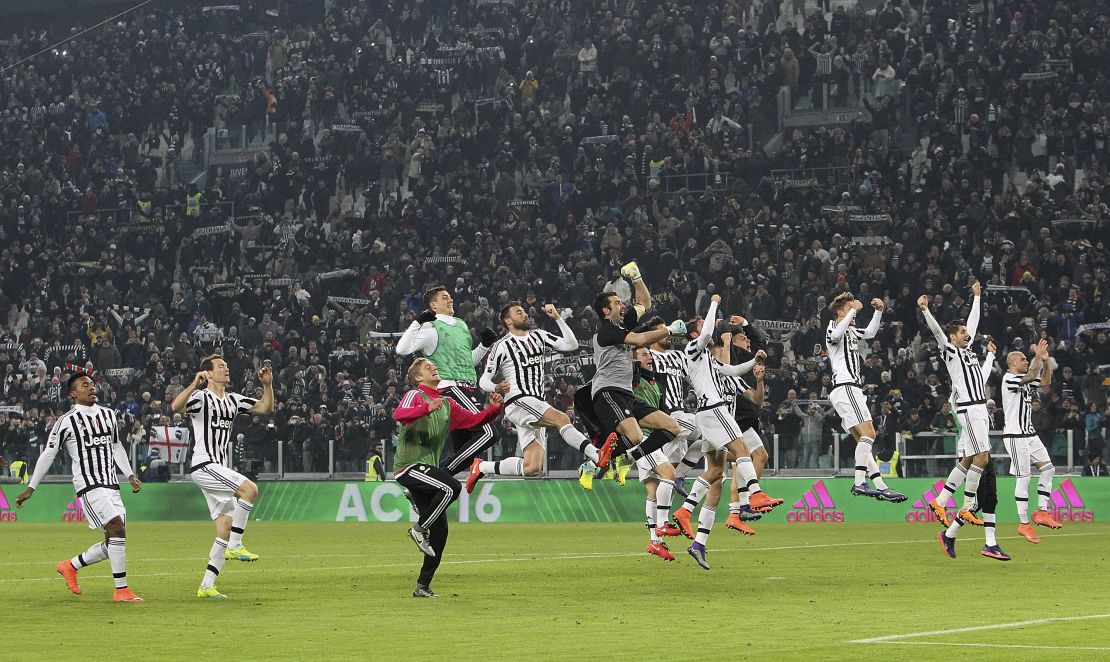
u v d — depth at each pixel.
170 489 33.00
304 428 32.19
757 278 34.59
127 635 9.34
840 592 12.19
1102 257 33.53
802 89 41.44
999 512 26.70
